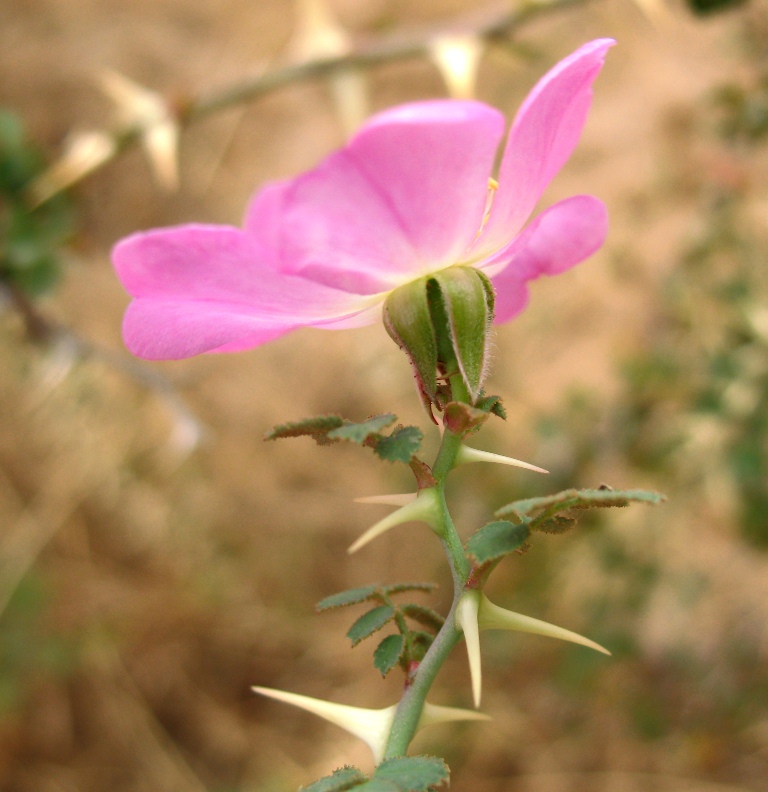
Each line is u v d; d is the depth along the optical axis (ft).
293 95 1.89
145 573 1.43
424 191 0.34
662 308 1.18
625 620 1.14
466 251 0.37
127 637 1.38
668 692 1.20
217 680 1.41
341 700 1.40
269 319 0.40
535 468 0.36
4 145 0.86
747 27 1.14
